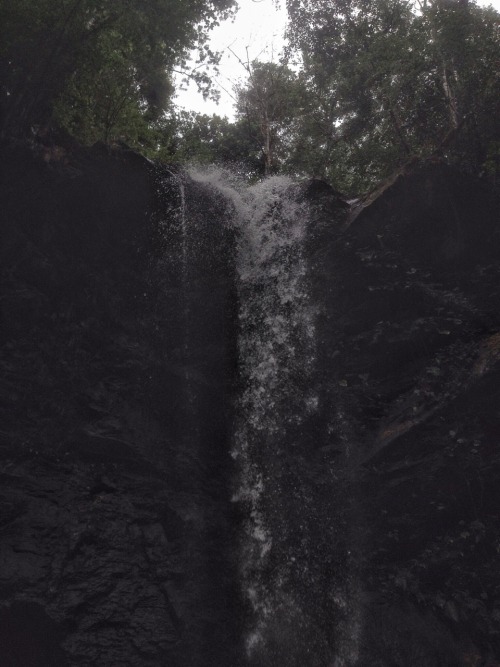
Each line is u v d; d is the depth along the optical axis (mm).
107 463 9500
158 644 8305
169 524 9445
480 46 14281
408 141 17391
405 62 15914
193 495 9867
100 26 11398
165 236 11367
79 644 7965
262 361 11320
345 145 19000
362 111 17750
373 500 9492
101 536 8859
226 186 12242
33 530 8562
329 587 9414
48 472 9125
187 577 9062
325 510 9875
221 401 10906
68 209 10578
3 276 9758
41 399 9391
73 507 8945
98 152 10836
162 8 11492
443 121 16688
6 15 10570
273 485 10398
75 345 9969
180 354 11008
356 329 10797
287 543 9930
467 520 9039
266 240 11930
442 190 10625
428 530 9203
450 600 8641
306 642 9117
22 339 9609
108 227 10922
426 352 10180
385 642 8688
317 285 11188
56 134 11172
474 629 8352
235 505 10172
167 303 11188
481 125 14211
